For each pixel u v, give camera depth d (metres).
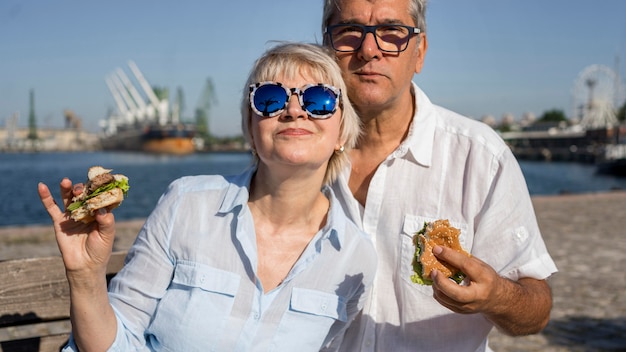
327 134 2.19
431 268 2.07
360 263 2.40
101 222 1.83
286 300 2.24
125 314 2.20
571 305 6.86
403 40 2.56
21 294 2.53
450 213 2.62
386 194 2.67
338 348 2.51
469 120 2.70
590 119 110.00
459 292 1.92
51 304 2.59
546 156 116.50
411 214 2.64
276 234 2.35
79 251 1.90
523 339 5.75
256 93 2.15
